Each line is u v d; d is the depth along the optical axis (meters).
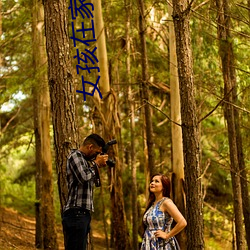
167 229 6.23
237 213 10.30
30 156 23.16
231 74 10.23
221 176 17.69
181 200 10.74
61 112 6.94
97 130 11.41
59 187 6.93
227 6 9.63
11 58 14.88
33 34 13.04
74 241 5.75
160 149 18.09
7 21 12.86
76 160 5.72
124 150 19.20
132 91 17.72
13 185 23.50
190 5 7.00
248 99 10.36
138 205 18.61
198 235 7.12
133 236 15.37
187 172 7.18
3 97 12.33
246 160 12.14
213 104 14.52
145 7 13.99
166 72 13.80
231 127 10.26
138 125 18.91
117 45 15.04
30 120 18.69
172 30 11.32
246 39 11.15
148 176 12.42
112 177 11.80
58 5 7.05
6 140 17.66
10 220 19.06
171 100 11.27
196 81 12.67
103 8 14.02
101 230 21.42
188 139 7.16
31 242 15.72
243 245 10.27
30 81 11.80
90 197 5.83
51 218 14.18
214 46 12.49
